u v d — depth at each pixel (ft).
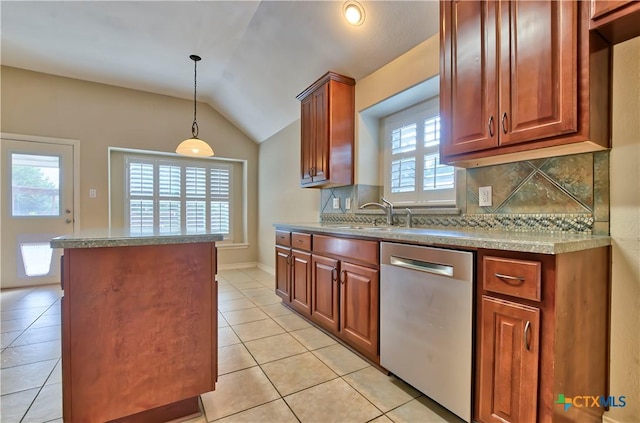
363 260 6.21
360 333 6.30
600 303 4.10
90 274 4.05
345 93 9.28
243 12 8.98
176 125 15.01
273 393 5.20
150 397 4.38
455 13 5.29
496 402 3.89
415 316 4.97
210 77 13.07
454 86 5.31
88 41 10.36
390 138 9.27
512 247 3.66
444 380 4.49
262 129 15.37
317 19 7.97
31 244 12.25
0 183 11.74
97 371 4.09
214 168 16.98
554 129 4.03
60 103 12.62
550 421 3.40
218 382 5.53
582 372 3.81
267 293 11.66
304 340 7.34
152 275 4.39
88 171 13.10
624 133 4.16
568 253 3.54
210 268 4.79
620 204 4.21
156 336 4.42
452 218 6.61
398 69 7.74
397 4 6.54
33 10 8.82
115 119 13.66
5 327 8.11
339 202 10.36
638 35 3.93
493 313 3.93
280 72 10.76
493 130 4.73
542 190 5.08
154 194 15.47
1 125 11.66
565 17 3.92
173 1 8.56
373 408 4.81
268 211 15.83
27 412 4.69
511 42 4.47
